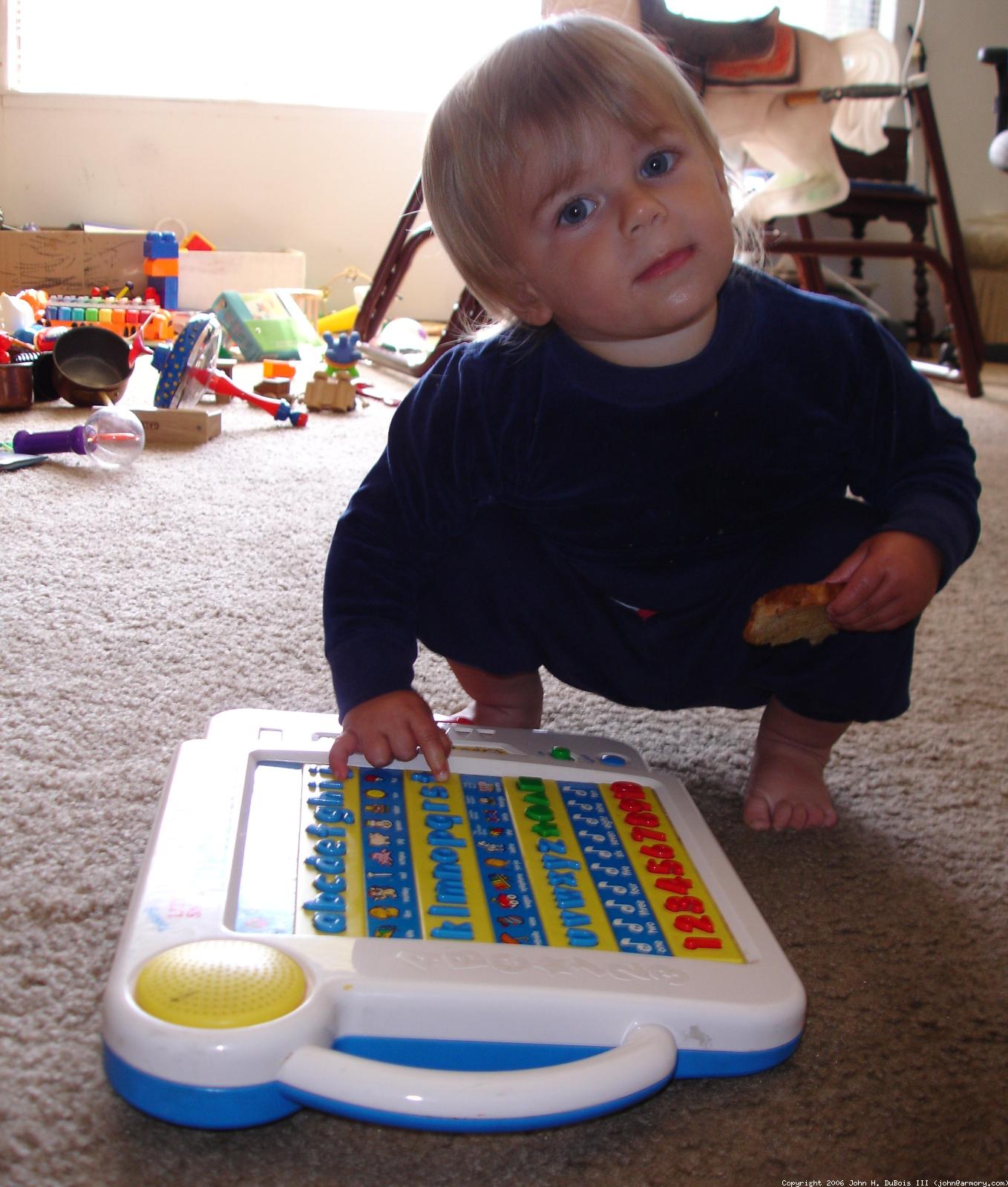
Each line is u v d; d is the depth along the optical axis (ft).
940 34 11.25
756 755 2.76
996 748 2.93
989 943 2.13
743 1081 1.77
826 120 7.14
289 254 9.92
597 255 2.19
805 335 2.39
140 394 6.53
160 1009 1.52
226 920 1.73
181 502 4.47
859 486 2.68
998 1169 1.61
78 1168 1.50
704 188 2.20
